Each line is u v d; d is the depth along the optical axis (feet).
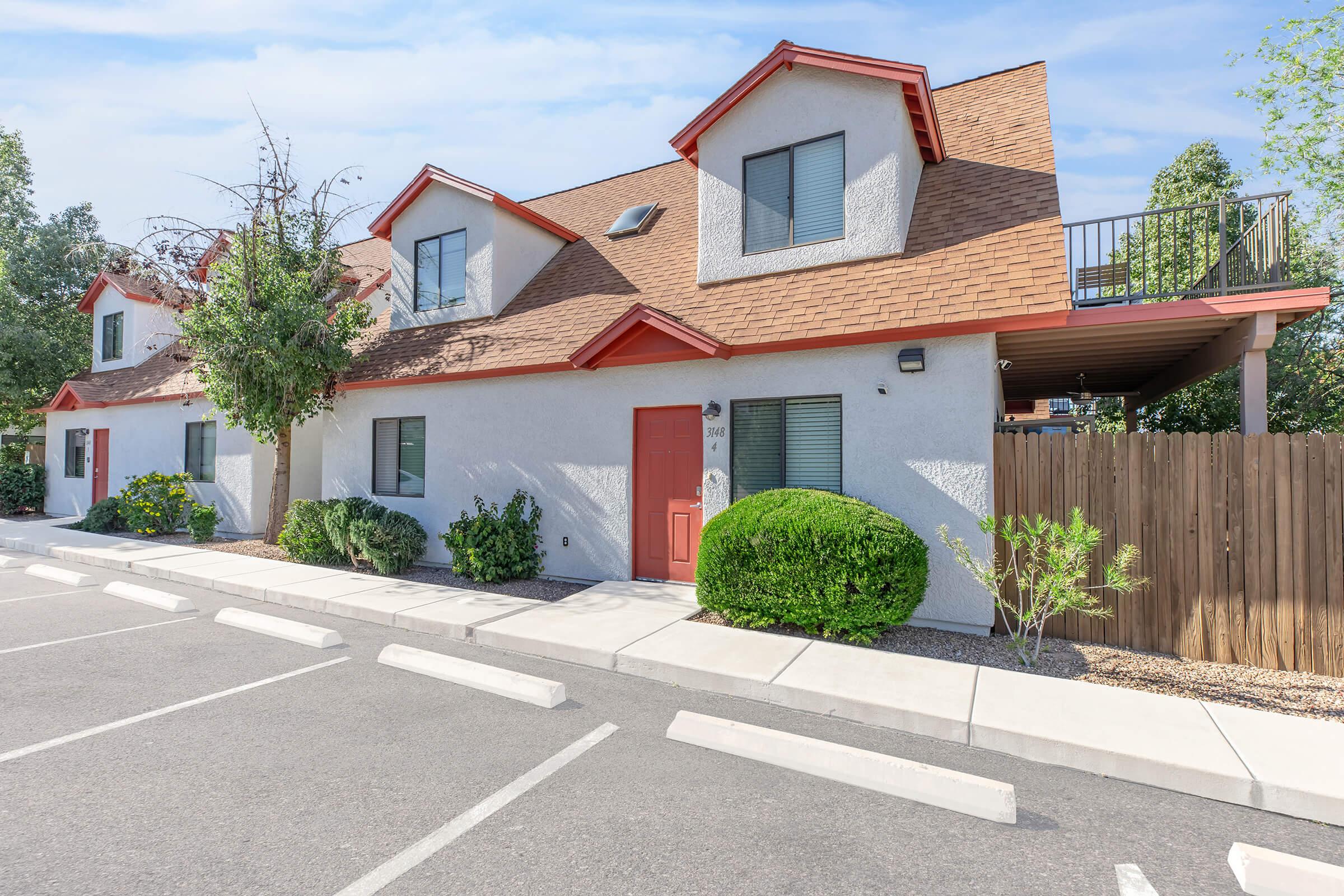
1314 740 13.21
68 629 22.88
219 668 18.72
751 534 21.39
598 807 11.29
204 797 11.51
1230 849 9.80
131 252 37.78
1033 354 27.58
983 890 9.08
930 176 29.35
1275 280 22.06
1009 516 20.97
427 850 9.95
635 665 18.51
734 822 10.83
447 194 37.96
